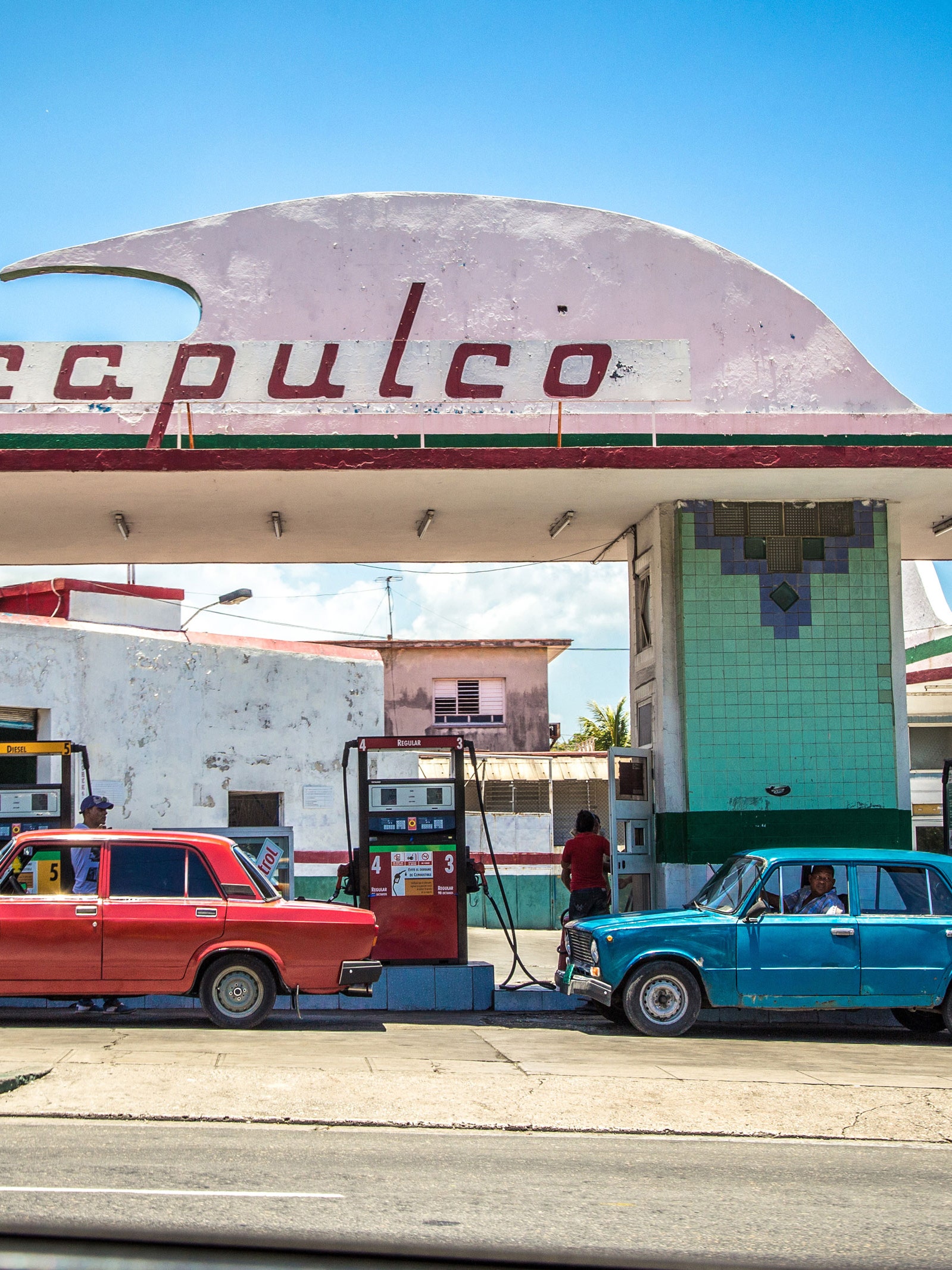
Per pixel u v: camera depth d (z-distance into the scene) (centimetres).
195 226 1438
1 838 1278
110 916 1098
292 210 1456
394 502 1499
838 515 1550
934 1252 538
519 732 3906
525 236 1479
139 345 1388
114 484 1388
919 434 1452
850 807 1504
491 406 1416
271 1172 643
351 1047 1042
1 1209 542
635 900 1560
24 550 1714
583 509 1561
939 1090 904
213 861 1132
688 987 1178
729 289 1493
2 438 1359
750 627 1525
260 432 1380
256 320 1435
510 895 2877
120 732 1784
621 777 1523
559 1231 541
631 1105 838
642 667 1620
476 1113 808
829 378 1485
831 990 1170
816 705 1520
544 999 1338
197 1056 952
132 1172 630
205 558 1798
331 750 2061
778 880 1199
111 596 2216
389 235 1464
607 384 1420
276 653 2003
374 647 3906
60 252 1399
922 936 1178
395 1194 602
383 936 1339
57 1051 955
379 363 1409
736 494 1509
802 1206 612
